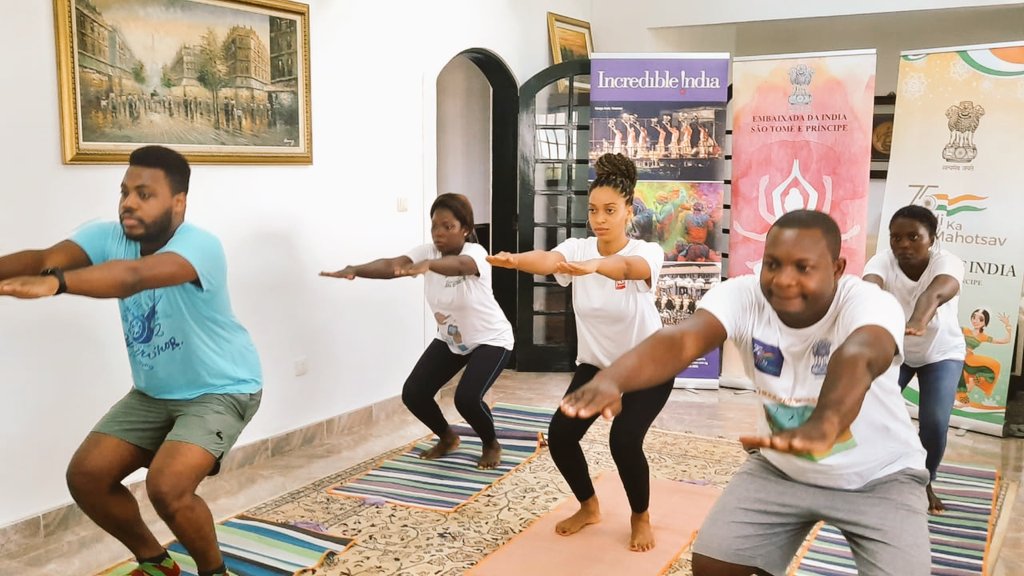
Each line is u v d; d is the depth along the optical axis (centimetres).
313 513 359
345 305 477
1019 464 444
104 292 216
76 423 350
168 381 254
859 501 196
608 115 593
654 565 307
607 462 425
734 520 204
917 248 350
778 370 197
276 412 441
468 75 689
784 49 798
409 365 529
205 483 398
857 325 178
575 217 641
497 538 335
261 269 425
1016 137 482
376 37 484
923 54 514
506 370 650
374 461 428
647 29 685
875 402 194
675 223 595
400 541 332
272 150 422
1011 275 484
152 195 241
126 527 257
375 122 487
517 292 639
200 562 254
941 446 354
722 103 586
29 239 329
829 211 559
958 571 312
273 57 418
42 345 336
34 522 333
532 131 623
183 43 376
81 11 336
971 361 498
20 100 322
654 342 170
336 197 465
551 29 647
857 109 546
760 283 193
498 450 420
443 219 381
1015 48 479
